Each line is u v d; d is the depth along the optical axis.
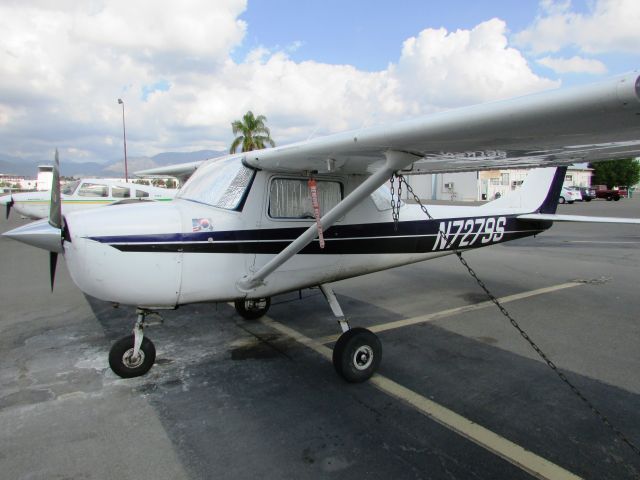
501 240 5.35
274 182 3.38
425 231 4.41
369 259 4.01
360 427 2.62
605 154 2.88
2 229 15.23
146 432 2.59
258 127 34.62
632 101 1.41
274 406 2.89
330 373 3.42
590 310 5.04
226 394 3.07
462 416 2.73
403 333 4.31
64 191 12.10
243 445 2.45
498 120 1.78
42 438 2.53
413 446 2.42
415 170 3.88
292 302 5.48
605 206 26.00
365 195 2.76
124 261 2.84
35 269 7.95
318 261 3.66
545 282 6.50
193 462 2.30
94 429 2.62
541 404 2.87
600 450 2.37
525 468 2.22
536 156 2.91
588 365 3.49
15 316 4.97
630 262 8.13
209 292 3.15
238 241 3.21
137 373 3.31
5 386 3.21
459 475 2.17
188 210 3.12
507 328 4.43
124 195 12.27
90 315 4.98
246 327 4.54
